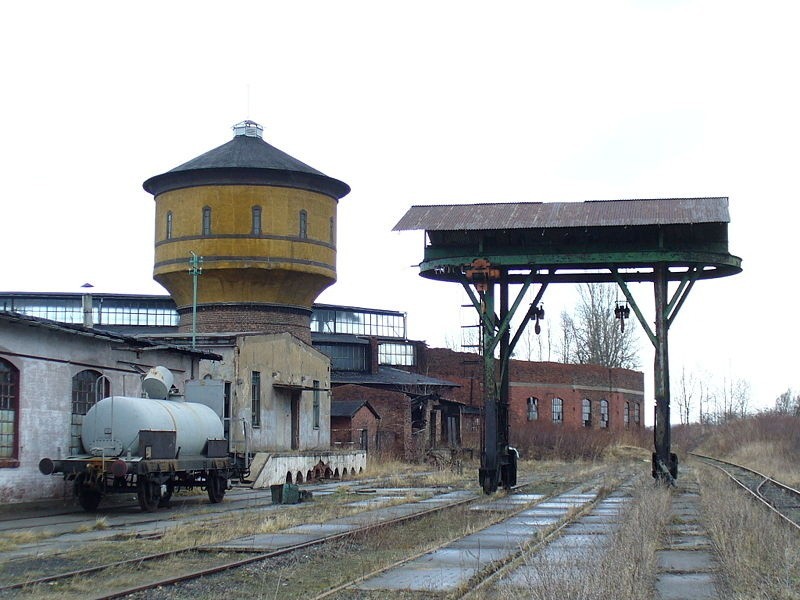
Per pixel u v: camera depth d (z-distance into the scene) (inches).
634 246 1170.6
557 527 725.3
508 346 1254.3
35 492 924.0
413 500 1039.6
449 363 2696.9
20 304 2400.3
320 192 1668.3
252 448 1480.1
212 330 1632.6
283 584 494.6
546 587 392.5
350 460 1678.2
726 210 1145.4
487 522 784.3
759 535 575.8
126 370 1093.8
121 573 528.1
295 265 1622.8
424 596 450.0
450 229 1161.4
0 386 885.8
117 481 917.2
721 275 1213.1
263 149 1684.3
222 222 1605.6
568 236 1193.4
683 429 3855.8
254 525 759.7
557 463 2155.5
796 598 425.7
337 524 780.6
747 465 1924.2
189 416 997.8
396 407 2130.9
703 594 452.8
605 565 430.3
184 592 471.5
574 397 2864.2
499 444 1226.0
